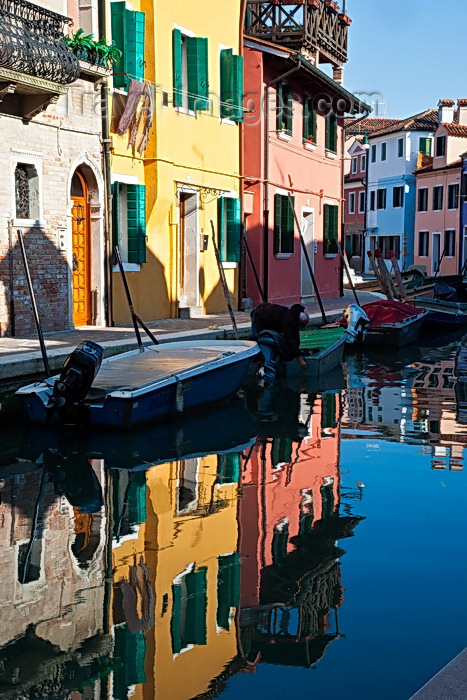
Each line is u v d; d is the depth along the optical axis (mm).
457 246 47562
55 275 15086
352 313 17766
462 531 6727
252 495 7684
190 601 5414
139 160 17500
